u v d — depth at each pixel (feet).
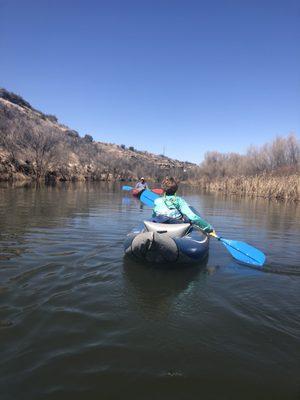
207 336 10.23
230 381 8.16
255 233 28.35
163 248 16.42
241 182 86.53
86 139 217.77
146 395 7.59
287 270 17.43
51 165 113.09
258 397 7.66
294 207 53.01
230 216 39.40
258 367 8.73
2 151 98.84
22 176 95.40
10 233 24.00
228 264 18.22
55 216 33.01
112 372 8.36
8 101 174.19
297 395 7.77
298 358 9.17
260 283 15.20
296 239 25.91
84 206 43.39
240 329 10.72
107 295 13.14
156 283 14.75
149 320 11.18
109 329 10.48
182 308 12.23
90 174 144.15
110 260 17.76
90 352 9.18
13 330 10.17
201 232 20.76
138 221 31.55
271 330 10.69
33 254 18.44
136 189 61.16
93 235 24.09
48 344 9.50
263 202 61.57
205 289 14.23
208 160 161.58
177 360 8.95
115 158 186.50
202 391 7.79
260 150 129.90
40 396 7.45
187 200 62.75
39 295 12.82
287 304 12.83
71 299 12.58
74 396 7.49
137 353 9.21
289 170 109.19
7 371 8.25
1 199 45.70
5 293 12.87
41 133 110.83
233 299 13.21
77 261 17.37
